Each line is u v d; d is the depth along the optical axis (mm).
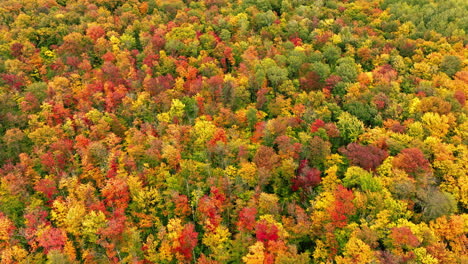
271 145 84875
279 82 106062
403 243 58781
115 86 101125
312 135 85438
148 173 76812
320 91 101250
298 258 58000
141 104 94062
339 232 62719
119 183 71188
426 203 66750
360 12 147000
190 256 64250
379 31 134625
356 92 99562
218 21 132500
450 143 83375
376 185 67875
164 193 72312
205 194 75312
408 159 73125
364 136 84688
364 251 56594
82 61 111875
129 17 132000
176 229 65812
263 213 69312
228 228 71188
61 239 63906
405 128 86875
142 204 70000
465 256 58531
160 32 123062
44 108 91312
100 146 80125
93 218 65438
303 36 132250
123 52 112188
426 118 86625
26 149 85625
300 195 73875
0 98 91562
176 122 91812
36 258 63844
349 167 74938
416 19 137750
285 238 65438
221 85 100750
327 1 156875
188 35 122375
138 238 64750
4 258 61000
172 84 104688
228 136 86250
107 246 63969
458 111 91625
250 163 77812
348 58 113625
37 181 74688
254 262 58688
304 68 109500
